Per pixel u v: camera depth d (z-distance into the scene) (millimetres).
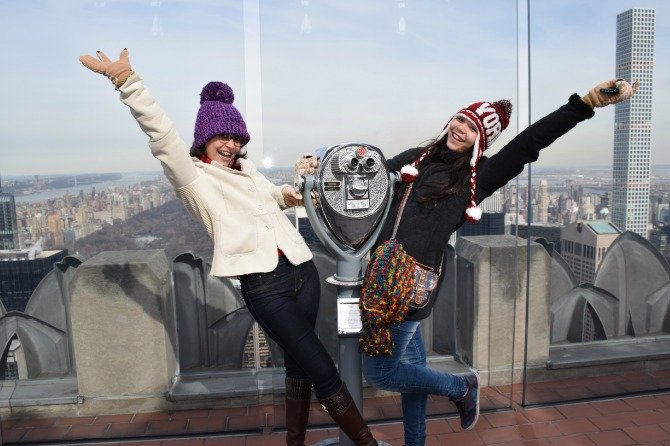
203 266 2648
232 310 2705
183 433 2422
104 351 2525
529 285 2680
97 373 2537
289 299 1780
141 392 2570
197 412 2588
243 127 1782
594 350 2994
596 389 2824
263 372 2740
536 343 2877
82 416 2551
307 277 1854
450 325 2926
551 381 2908
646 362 2982
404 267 1617
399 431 2473
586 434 2434
